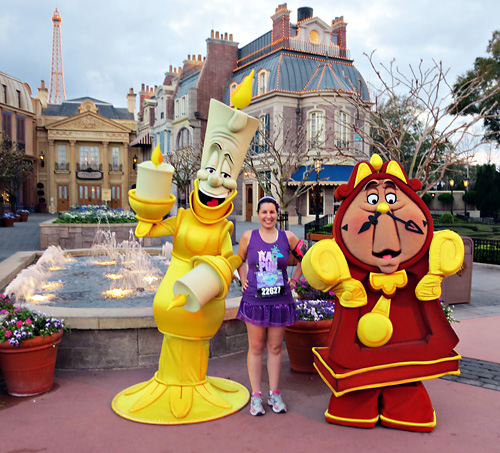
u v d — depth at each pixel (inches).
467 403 172.6
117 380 186.5
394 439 144.3
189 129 1401.3
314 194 1157.1
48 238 630.5
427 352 153.3
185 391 158.4
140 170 151.9
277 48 1225.4
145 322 196.7
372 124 415.8
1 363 170.2
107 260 432.5
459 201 1590.8
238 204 1336.1
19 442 139.9
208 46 1395.2
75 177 1977.1
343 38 1328.7
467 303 360.2
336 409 153.4
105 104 2206.0
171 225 160.7
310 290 232.5
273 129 1151.6
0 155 1108.5
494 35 1123.3
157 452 134.9
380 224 151.6
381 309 152.8
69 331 193.8
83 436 143.6
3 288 307.0
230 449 136.9
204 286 144.3
